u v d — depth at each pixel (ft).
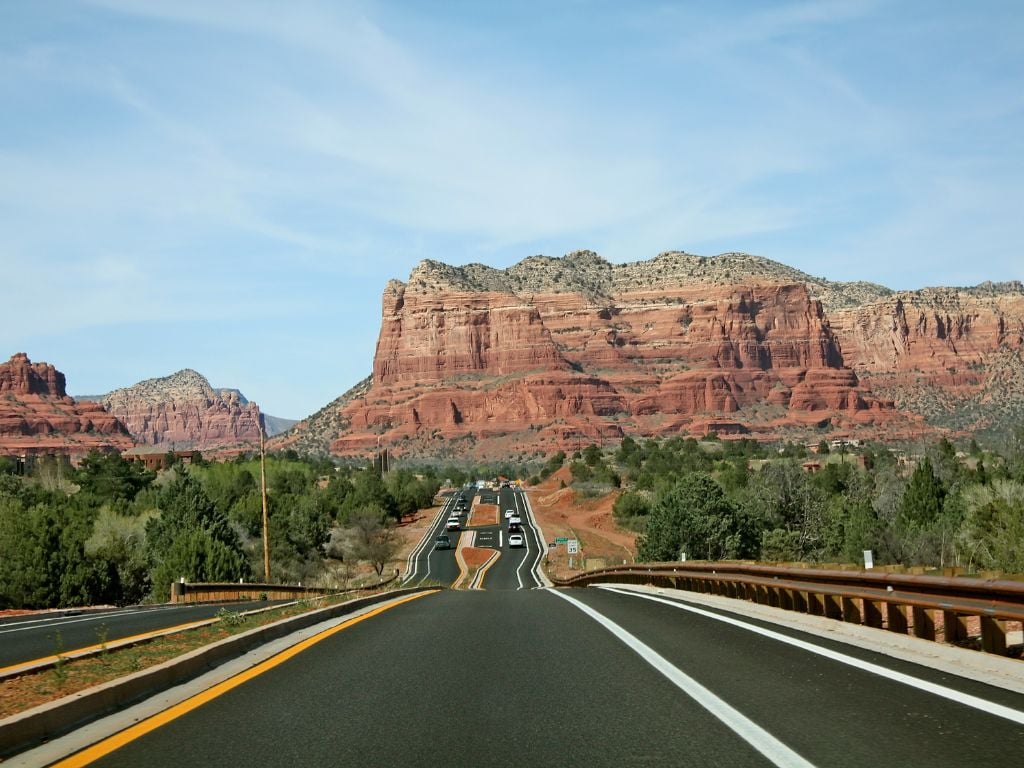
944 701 30.22
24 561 153.69
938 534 208.23
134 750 26.32
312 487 494.18
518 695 33.45
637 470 630.33
